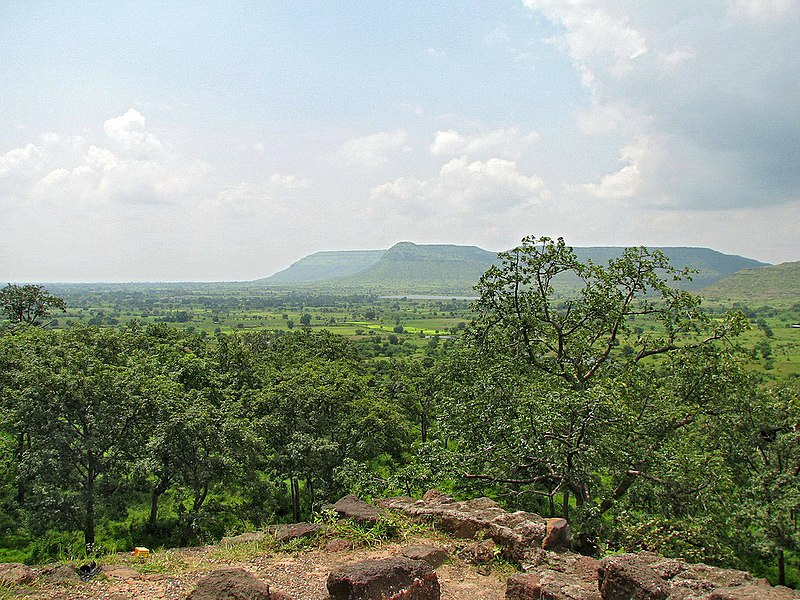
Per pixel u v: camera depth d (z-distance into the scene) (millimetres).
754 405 21125
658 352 21688
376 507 12648
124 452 28688
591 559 9797
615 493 18391
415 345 111812
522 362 22875
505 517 11523
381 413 33656
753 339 106062
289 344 59750
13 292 61500
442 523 11875
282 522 32156
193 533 28172
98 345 39188
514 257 22922
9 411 27844
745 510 19953
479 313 24188
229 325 158625
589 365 22750
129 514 31797
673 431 19906
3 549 27156
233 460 29375
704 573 7734
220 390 37281
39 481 27047
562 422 17594
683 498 17203
